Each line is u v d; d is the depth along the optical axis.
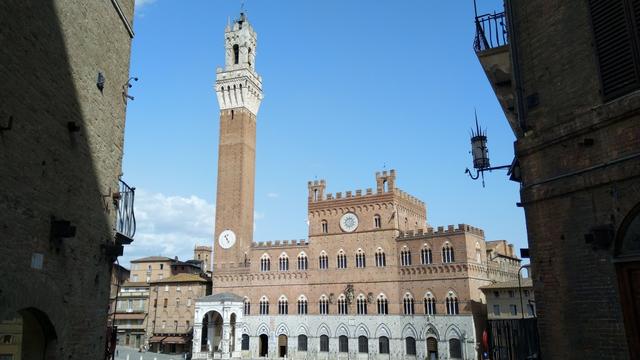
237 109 137.12
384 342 104.38
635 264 14.00
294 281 117.44
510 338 28.77
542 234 17.20
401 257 107.00
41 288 17.64
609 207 14.88
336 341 109.06
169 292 138.62
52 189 18.69
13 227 16.03
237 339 116.62
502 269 115.31
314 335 111.75
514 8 19.69
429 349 99.19
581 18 16.72
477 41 22.22
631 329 13.95
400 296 104.94
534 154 17.89
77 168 20.91
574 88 16.73
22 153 16.66
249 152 136.75
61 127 19.45
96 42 22.95
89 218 22.06
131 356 112.31
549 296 16.67
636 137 14.23
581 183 15.70
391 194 110.88
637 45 14.74
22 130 16.66
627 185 14.34
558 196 16.64
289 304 116.50
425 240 104.25
